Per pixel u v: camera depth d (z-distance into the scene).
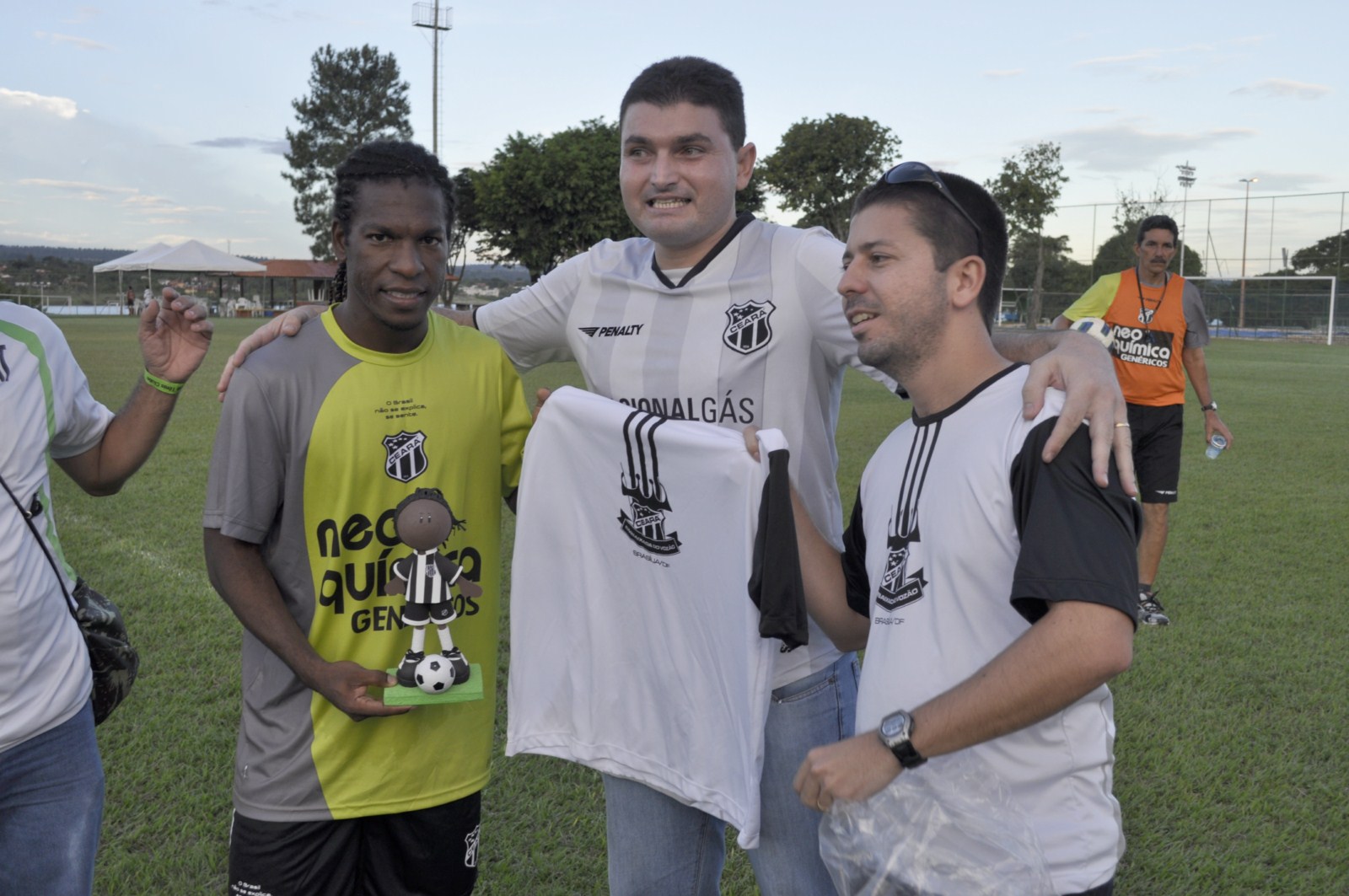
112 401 12.74
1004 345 1.84
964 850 1.47
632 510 2.13
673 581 2.10
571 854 2.93
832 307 2.05
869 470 1.81
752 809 1.92
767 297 2.10
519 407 2.27
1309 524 7.21
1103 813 1.54
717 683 2.06
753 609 1.89
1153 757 3.49
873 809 1.53
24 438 1.90
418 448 2.03
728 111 2.05
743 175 2.19
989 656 1.54
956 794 1.50
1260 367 24.75
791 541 1.82
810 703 2.11
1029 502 1.46
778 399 2.12
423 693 1.92
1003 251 1.69
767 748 2.12
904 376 1.68
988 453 1.53
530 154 41.53
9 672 1.87
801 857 2.13
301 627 2.03
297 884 2.01
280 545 2.00
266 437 1.93
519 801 3.21
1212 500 8.07
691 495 2.01
